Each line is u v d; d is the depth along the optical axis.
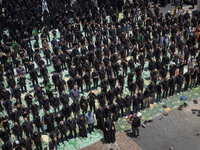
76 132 19.39
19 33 32.25
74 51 26.41
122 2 41.31
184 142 17.70
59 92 21.86
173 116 20.16
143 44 27.27
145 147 17.47
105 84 21.19
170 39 29.02
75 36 30.45
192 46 27.33
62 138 18.19
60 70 24.05
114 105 18.72
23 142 16.48
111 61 25.55
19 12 37.78
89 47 27.88
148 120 19.86
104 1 40.53
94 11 37.31
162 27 31.92
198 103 21.45
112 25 32.28
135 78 25.31
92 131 19.19
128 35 32.53
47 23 35.72
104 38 28.56
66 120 19.36
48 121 18.27
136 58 28.53
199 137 18.06
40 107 21.95
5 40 30.64
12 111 18.61
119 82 22.42
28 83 25.44
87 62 23.86
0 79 24.14
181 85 22.30
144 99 20.69
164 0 41.53
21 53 27.05
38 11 37.94
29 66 24.11
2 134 17.42
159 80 24.84
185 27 32.03
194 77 22.75
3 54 25.47
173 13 38.03
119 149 17.42
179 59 26.67
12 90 22.44
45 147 17.47
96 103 22.31
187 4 42.12
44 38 29.02
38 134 16.88
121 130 19.14
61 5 38.75
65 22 33.31
